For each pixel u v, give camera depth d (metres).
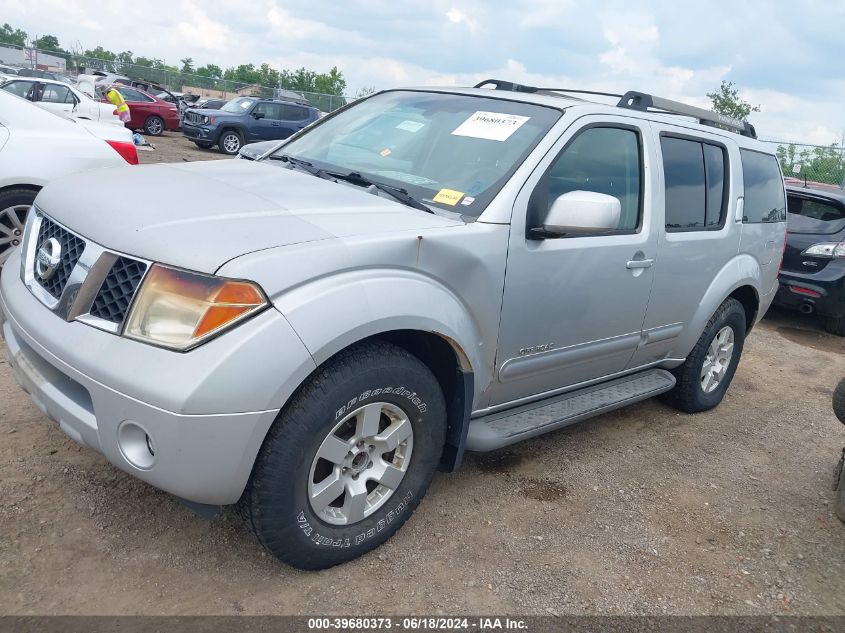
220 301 2.26
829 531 3.62
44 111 5.31
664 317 4.15
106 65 41.00
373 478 2.80
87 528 2.83
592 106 3.60
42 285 2.73
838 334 8.16
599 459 4.08
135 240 2.43
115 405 2.29
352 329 2.45
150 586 2.57
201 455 2.25
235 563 2.75
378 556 2.91
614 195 3.65
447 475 3.63
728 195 4.56
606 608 2.79
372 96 4.25
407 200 3.08
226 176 3.19
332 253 2.48
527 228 3.12
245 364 2.24
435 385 2.87
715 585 3.04
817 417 5.35
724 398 5.49
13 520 2.80
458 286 2.89
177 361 2.23
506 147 3.31
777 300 8.09
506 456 3.95
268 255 2.35
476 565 2.94
